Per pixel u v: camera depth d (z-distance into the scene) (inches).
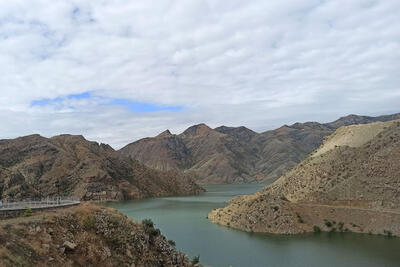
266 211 3523.6
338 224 3363.7
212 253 2527.1
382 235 3090.6
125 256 1046.4
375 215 3324.3
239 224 3565.5
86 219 1079.6
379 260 2320.4
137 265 1046.4
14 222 917.8
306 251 2576.3
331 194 3850.9
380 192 3577.8
